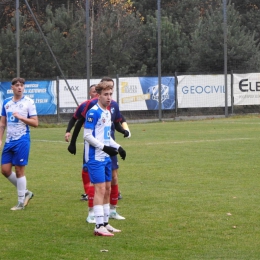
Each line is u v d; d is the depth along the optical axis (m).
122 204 21.67
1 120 21.83
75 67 80.19
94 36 83.56
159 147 41.62
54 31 79.75
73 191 24.89
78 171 30.92
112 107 19.92
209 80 75.00
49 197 23.53
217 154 36.81
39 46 79.00
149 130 57.94
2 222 18.91
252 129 56.31
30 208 21.33
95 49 83.19
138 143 44.81
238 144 42.56
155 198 22.77
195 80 74.56
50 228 18.00
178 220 18.78
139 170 30.55
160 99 72.50
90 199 18.80
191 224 18.17
